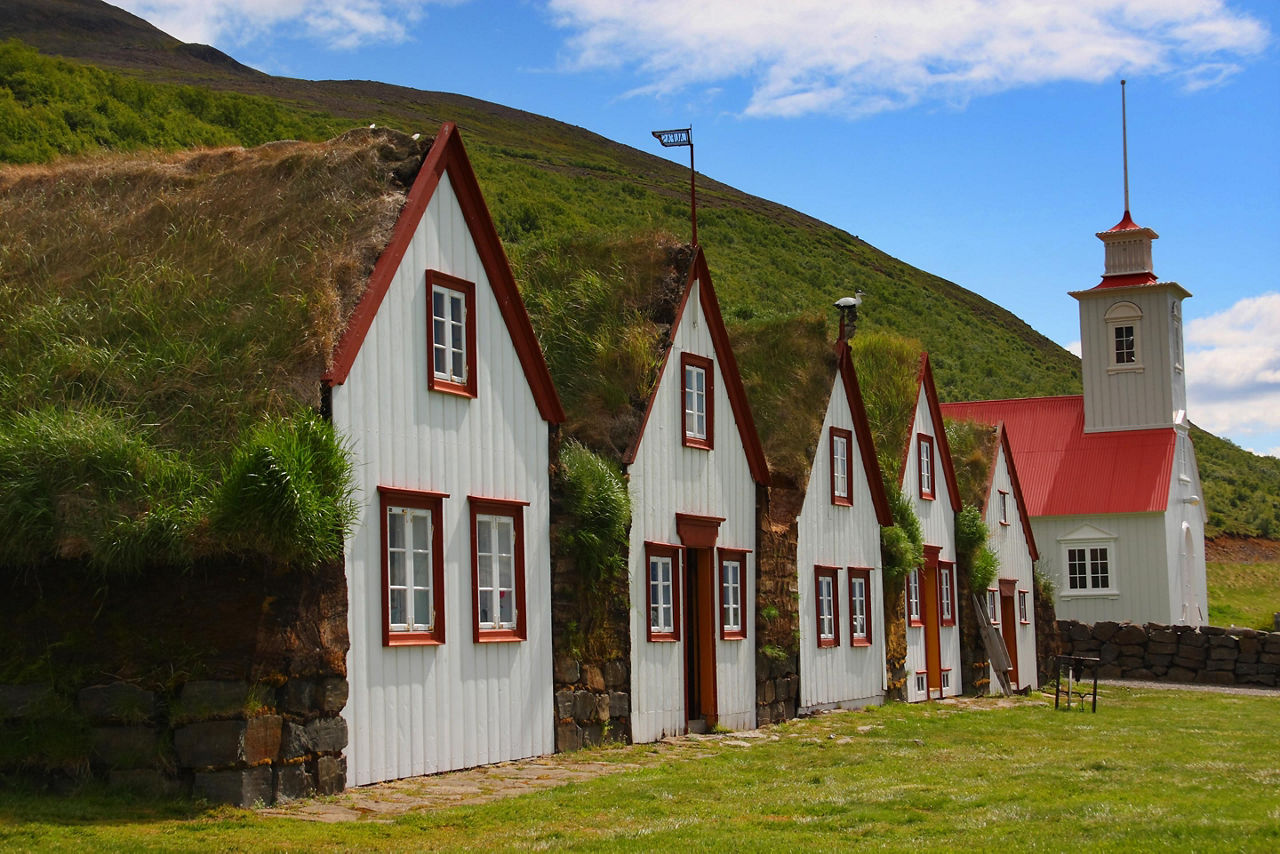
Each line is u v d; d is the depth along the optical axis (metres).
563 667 16.83
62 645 12.04
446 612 14.73
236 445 12.50
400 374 14.41
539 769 14.94
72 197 17.72
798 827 10.97
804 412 25.08
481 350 15.88
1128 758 16.55
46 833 10.01
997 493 35.59
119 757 11.74
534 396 16.91
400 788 13.12
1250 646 40.12
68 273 15.38
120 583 12.09
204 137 65.19
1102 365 52.06
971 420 37.72
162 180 17.77
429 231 15.20
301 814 11.44
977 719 23.56
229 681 11.72
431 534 14.62
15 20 164.88
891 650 27.42
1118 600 48.31
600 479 17.44
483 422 15.79
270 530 11.63
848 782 14.02
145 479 12.08
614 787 13.34
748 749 17.77
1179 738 20.33
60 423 12.32
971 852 9.51
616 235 22.41
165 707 11.79
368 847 9.89
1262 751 17.81
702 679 20.41
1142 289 51.28
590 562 17.22
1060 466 51.09
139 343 13.80
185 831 10.35
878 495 27.47
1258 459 90.12
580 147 151.62
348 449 13.26
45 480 11.95
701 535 20.42
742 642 21.42
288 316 13.70
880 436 29.42
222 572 11.95
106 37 168.88
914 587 29.45
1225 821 10.63
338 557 12.78
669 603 19.59
